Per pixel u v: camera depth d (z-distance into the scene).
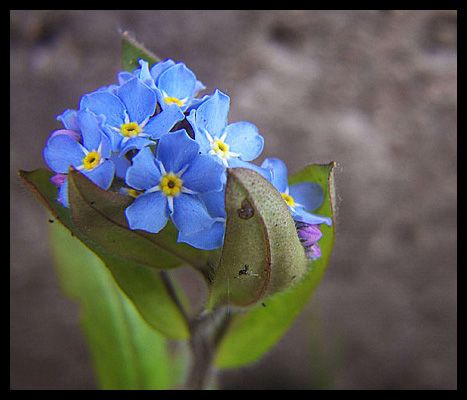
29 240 0.11
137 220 0.06
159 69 0.07
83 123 0.06
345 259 0.11
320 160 0.11
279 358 0.11
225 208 0.06
